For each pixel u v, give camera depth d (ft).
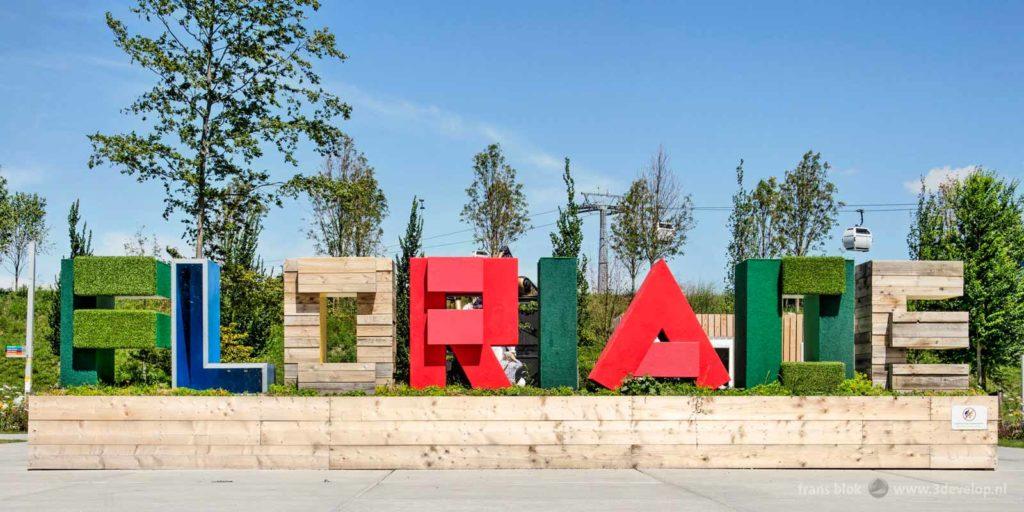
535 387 49.16
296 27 77.66
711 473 42.96
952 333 48.60
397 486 37.37
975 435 45.57
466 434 44.83
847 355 48.85
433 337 46.78
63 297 48.16
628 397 45.37
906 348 49.32
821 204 116.16
